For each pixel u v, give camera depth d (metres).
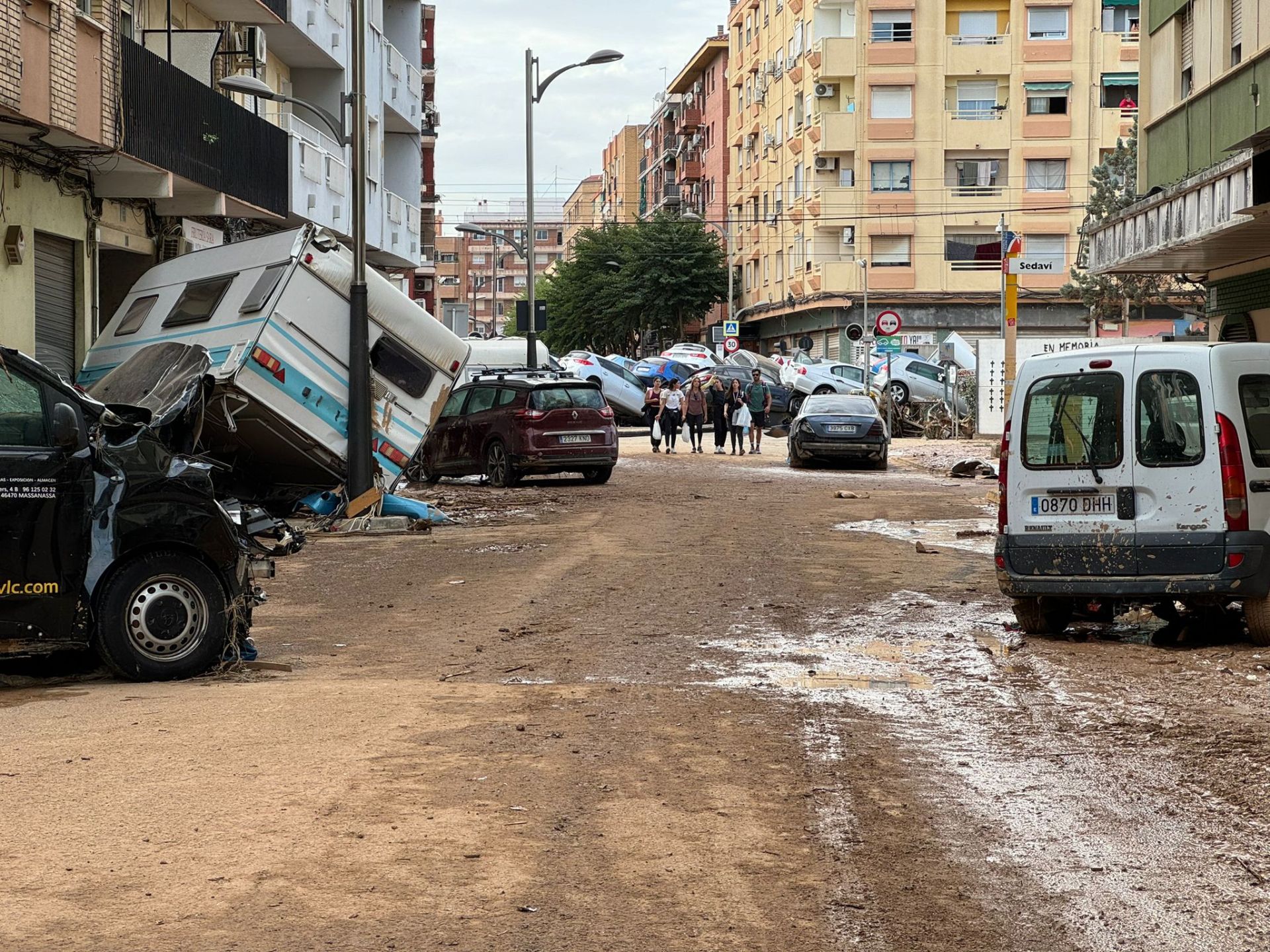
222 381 18.58
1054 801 6.45
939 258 70.31
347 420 19.61
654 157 119.81
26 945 4.38
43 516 8.88
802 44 74.31
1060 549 10.91
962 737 7.73
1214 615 11.62
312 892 4.96
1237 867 5.54
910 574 14.85
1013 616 12.16
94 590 9.02
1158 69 26.27
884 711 8.37
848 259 71.38
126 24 24.36
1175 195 22.70
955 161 70.31
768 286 81.62
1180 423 10.61
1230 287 26.44
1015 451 11.19
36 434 8.95
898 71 69.62
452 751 7.09
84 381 20.89
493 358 48.62
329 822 5.80
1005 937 4.75
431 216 71.94
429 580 14.60
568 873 5.27
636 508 23.03
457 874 5.20
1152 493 10.65
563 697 8.59
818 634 11.20
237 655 9.51
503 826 5.82
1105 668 9.78
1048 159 70.12
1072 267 69.38
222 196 24.72
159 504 9.18
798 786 6.62
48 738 7.27
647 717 8.02
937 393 52.12
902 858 5.59
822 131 70.19
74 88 18.59
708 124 99.06
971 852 5.70
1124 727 7.98
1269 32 20.50
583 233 93.00
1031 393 11.21
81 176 21.62
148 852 5.36
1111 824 6.11
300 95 35.78
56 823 5.71
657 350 93.25
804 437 32.62
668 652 10.38
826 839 5.80
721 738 7.54
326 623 11.91
